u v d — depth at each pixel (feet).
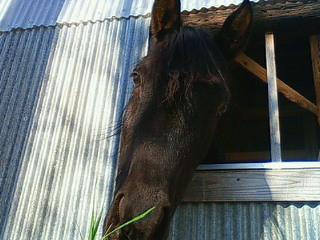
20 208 10.40
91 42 12.38
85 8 13.37
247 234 8.84
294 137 16.19
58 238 9.86
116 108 11.11
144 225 5.53
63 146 10.98
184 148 6.66
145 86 7.17
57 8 13.73
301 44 12.36
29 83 12.26
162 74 7.02
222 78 7.47
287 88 10.36
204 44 7.59
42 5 14.07
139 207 5.62
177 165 6.50
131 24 12.30
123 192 5.82
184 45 7.32
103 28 12.51
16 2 14.51
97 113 11.20
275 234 8.68
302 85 15.47
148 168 6.12
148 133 6.54
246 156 16.31
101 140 10.79
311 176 8.84
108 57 11.98
